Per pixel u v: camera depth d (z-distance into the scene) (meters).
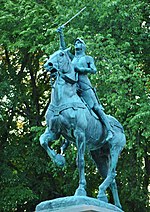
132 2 27.72
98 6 27.41
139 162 28.06
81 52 18.59
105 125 18.28
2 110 29.52
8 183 29.98
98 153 18.97
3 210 29.19
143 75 26.88
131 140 25.48
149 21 29.59
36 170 29.94
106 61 26.19
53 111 17.53
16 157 31.05
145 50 29.12
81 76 18.42
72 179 28.83
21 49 30.66
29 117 31.64
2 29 29.47
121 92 25.64
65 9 27.67
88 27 27.00
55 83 17.61
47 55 28.16
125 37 27.94
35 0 30.05
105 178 18.94
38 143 30.41
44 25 28.50
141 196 27.75
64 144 18.27
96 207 16.53
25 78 32.56
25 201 30.52
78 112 17.56
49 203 16.86
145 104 25.62
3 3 29.61
